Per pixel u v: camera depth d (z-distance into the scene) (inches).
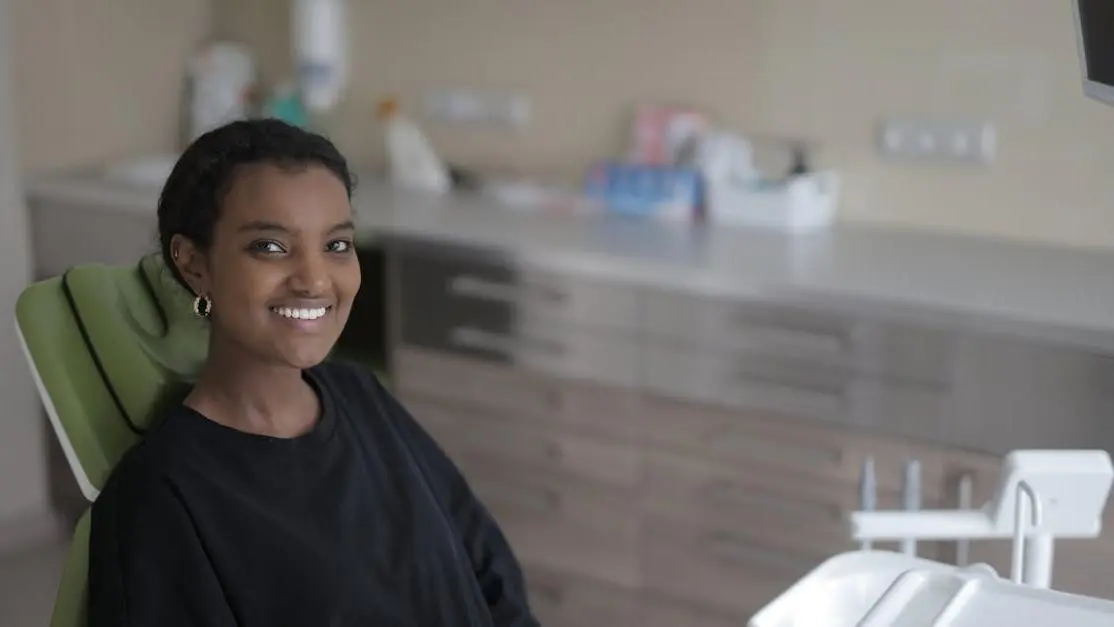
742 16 103.8
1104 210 91.3
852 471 83.0
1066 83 91.0
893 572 43.3
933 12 95.4
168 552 45.3
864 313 80.3
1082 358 73.3
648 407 91.1
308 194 47.8
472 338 98.6
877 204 101.0
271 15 132.9
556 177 116.9
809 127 102.7
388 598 49.4
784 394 84.7
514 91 118.2
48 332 52.6
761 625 40.1
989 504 51.3
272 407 49.8
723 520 89.4
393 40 125.2
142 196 112.5
